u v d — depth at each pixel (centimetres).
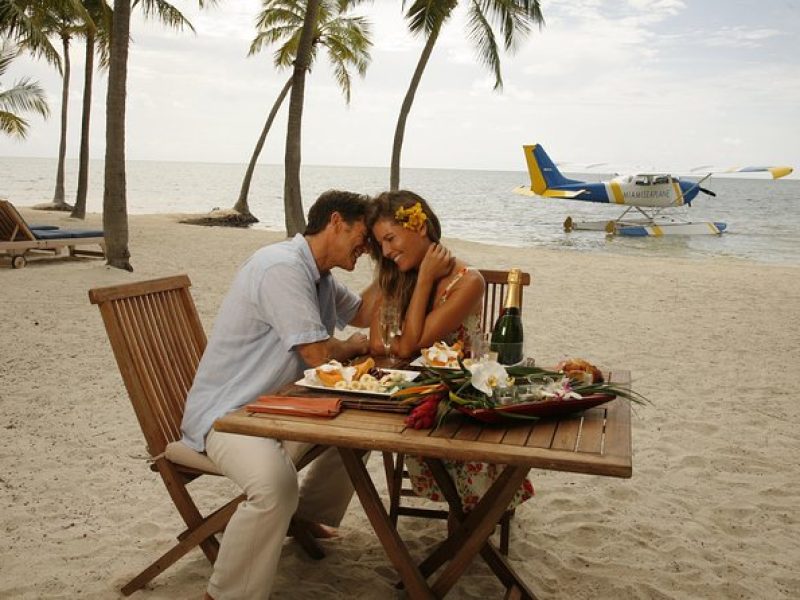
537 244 2441
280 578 278
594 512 340
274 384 259
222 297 852
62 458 379
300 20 2316
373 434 195
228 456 238
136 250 1300
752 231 3284
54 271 956
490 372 208
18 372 524
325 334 255
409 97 1784
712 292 1067
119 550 292
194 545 258
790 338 755
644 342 715
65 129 2597
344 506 294
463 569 231
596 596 271
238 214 2694
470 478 261
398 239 270
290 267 254
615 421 214
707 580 284
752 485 375
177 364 290
